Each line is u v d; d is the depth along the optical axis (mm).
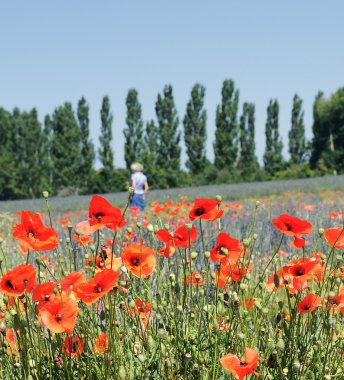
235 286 2934
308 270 2672
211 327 2867
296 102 89250
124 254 2707
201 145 75688
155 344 2697
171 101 75438
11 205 37438
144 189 13703
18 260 5852
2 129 77375
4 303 2660
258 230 8305
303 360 2777
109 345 2455
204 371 2586
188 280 3062
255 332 2736
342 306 2797
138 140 74250
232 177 75688
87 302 2195
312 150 87062
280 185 42219
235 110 78188
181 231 2811
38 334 2596
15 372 2566
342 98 83125
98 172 80188
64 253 4938
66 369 2441
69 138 75188
